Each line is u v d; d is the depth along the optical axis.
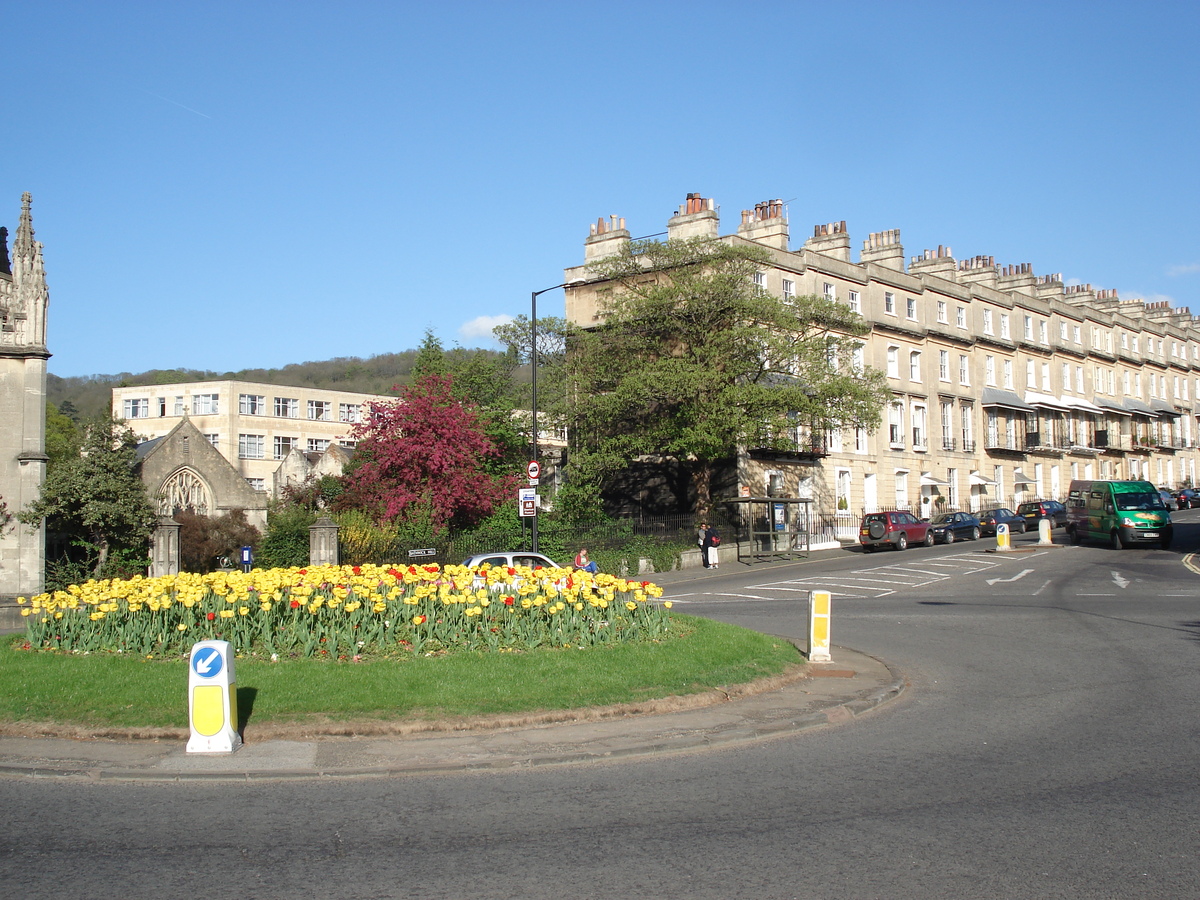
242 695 11.02
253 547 34.75
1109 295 80.75
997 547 41.41
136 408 92.94
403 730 10.33
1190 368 91.75
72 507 29.58
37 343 29.34
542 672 12.16
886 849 6.96
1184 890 6.16
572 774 9.15
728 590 28.91
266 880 6.42
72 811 7.96
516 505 35.88
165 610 13.38
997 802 8.09
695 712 11.57
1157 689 12.80
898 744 10.29
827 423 37.72
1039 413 67.19
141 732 10.12
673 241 38.91
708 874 6.48
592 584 14.62
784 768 9.34
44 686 11.28
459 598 13.20
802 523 47.00
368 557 29.31
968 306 61.81
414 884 6.34
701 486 40.91
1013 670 14.67
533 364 32.44
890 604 23.98
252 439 91.50
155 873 6.55
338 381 163.38
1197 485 87.31
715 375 35.81
